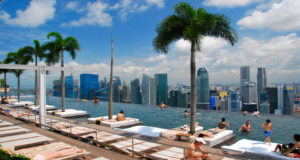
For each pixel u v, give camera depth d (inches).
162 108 1206.3
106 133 484.4
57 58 912.3
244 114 883.4
